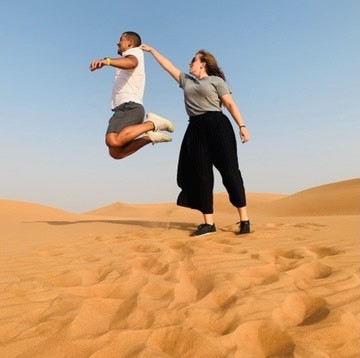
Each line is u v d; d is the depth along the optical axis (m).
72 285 2.68
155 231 5.40
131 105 4.90
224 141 4.70
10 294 2.39
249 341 1.66
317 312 1.91
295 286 2.27
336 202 21.09
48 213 16.66
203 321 1.87
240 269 2.71
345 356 1.48
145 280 2.58
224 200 34.16
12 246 4.46
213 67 4.88
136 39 5.09
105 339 1.68
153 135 4.98
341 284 2.25
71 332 1.79
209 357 1.51
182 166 5.04
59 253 3.94
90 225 7.09
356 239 3.74
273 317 1.82
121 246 4.07
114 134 4.86
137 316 1.95
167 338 1.68
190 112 4.90
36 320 1.99
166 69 5.09
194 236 4.65
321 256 3.22
